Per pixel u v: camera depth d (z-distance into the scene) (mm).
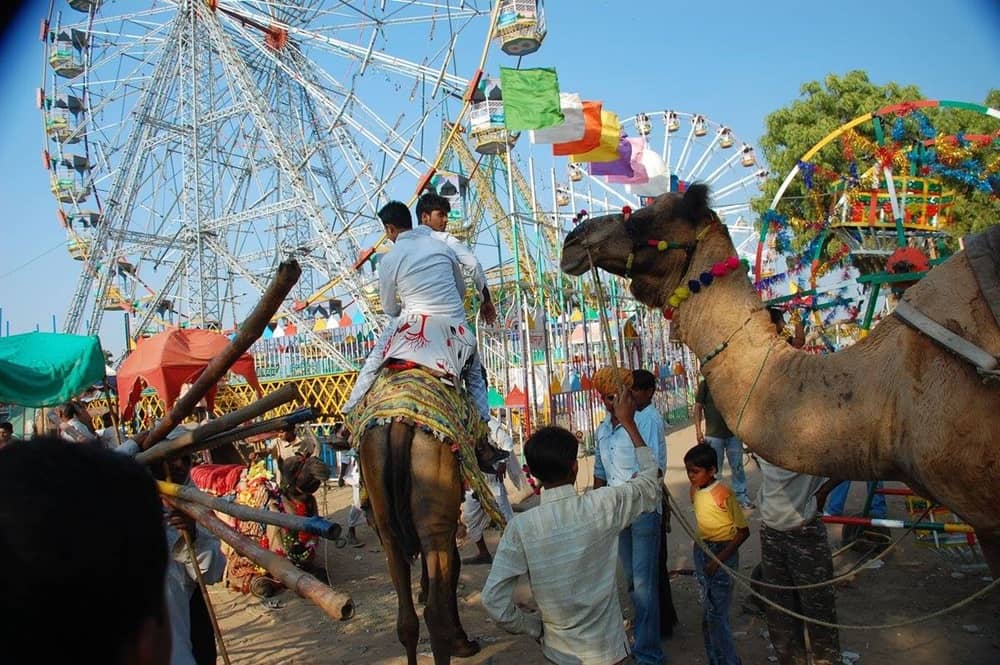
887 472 3248
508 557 3223
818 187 7262
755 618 5633
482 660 5348
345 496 13602
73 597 915
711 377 3768
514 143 17969
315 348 17500
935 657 4707
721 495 4484
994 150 6578
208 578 3934
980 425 2838
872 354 3297
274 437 8641
